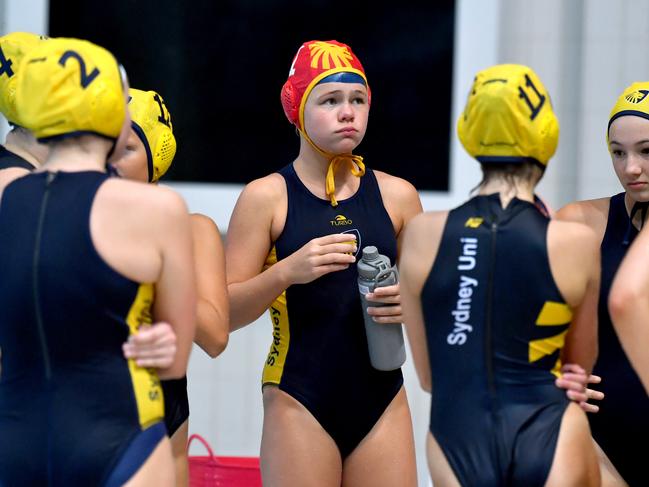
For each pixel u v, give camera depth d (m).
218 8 21.52
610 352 13.04
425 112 21.39
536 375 9.91
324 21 21.45
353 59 13.30
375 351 12.78
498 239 9.88
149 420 9.47
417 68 21.34
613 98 20.28
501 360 9.86
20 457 9.31
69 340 9.28
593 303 10.20
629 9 20.20
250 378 20.78
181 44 21.61
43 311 9.24
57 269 9.19
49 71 9.45
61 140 9.56
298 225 13.34
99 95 9.46
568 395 10.01
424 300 10.24
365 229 13.40
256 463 16.64
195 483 15.85
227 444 20.81
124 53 21.70
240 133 21.69
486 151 10.17
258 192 13.41
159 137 12.88
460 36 21.14
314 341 13.19
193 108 21.70
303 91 13.12
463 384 9.95
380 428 13.12
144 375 9.53
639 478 13.09
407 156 21.48
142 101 12.79
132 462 9.23
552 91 20.75
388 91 21.45
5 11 21.64
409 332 10.63
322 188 13.52
